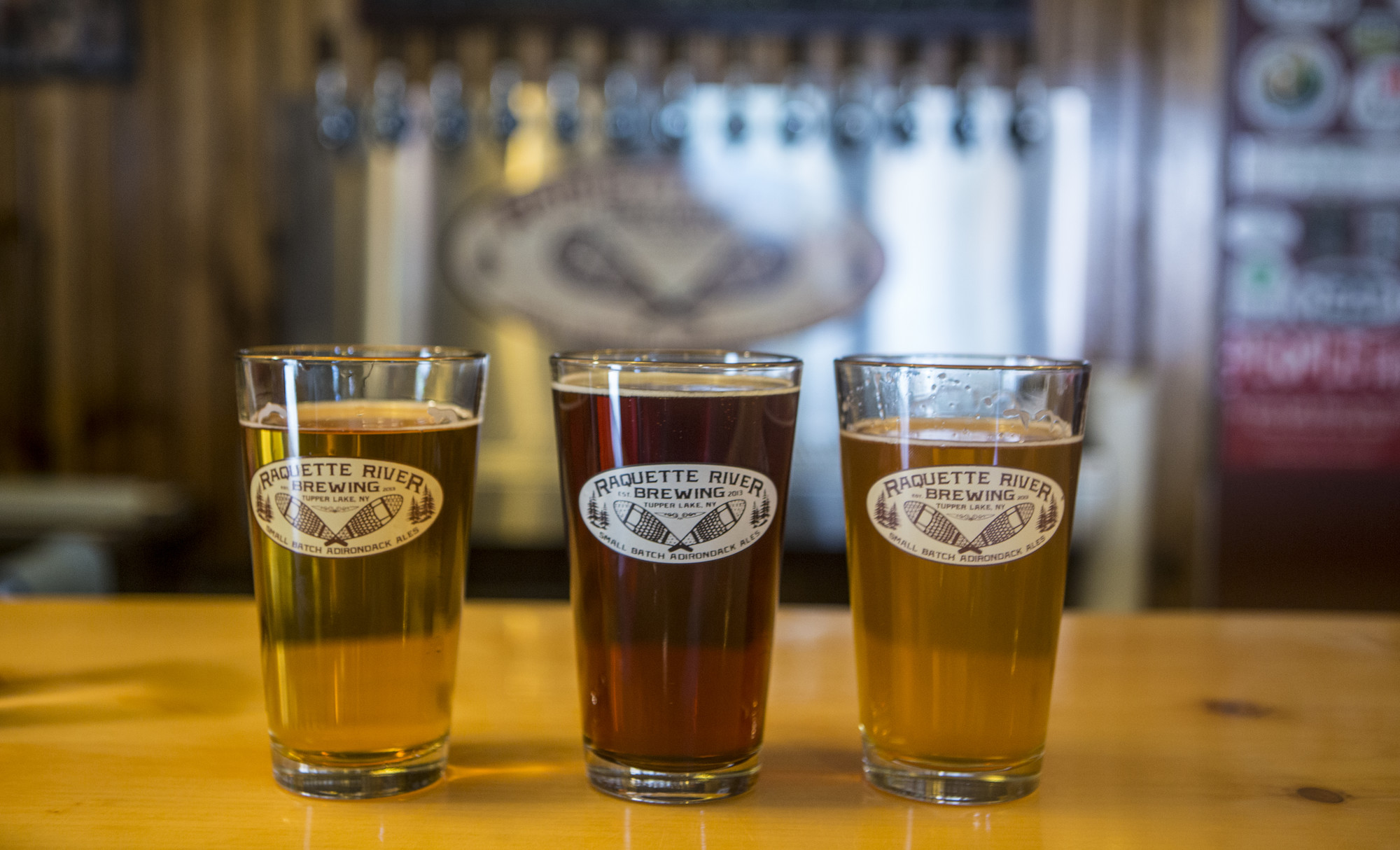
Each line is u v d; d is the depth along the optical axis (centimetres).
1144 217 294
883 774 55
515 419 278
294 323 277
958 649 52
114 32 287
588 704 54
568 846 48
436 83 288
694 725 52
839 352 280
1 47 287
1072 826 51
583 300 279
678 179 278
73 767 57
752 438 52
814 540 255
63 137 290
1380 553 296
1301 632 85
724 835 50
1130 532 257
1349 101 289
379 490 51
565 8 275
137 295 294
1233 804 54
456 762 58
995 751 53
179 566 275
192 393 296
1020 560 52
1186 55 290
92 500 263
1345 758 60
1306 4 288
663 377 51
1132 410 256
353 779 53
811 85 288
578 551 54
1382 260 292
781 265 279
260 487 52
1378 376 294
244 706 66
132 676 71
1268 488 297
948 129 275
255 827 50
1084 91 291
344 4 288
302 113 272
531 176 276
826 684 72
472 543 269
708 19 272
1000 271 277
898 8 273
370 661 52
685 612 52
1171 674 74
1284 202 292
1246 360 295
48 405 296
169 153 291
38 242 292
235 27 288
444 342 277
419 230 275
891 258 278
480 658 77
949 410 51
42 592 118
